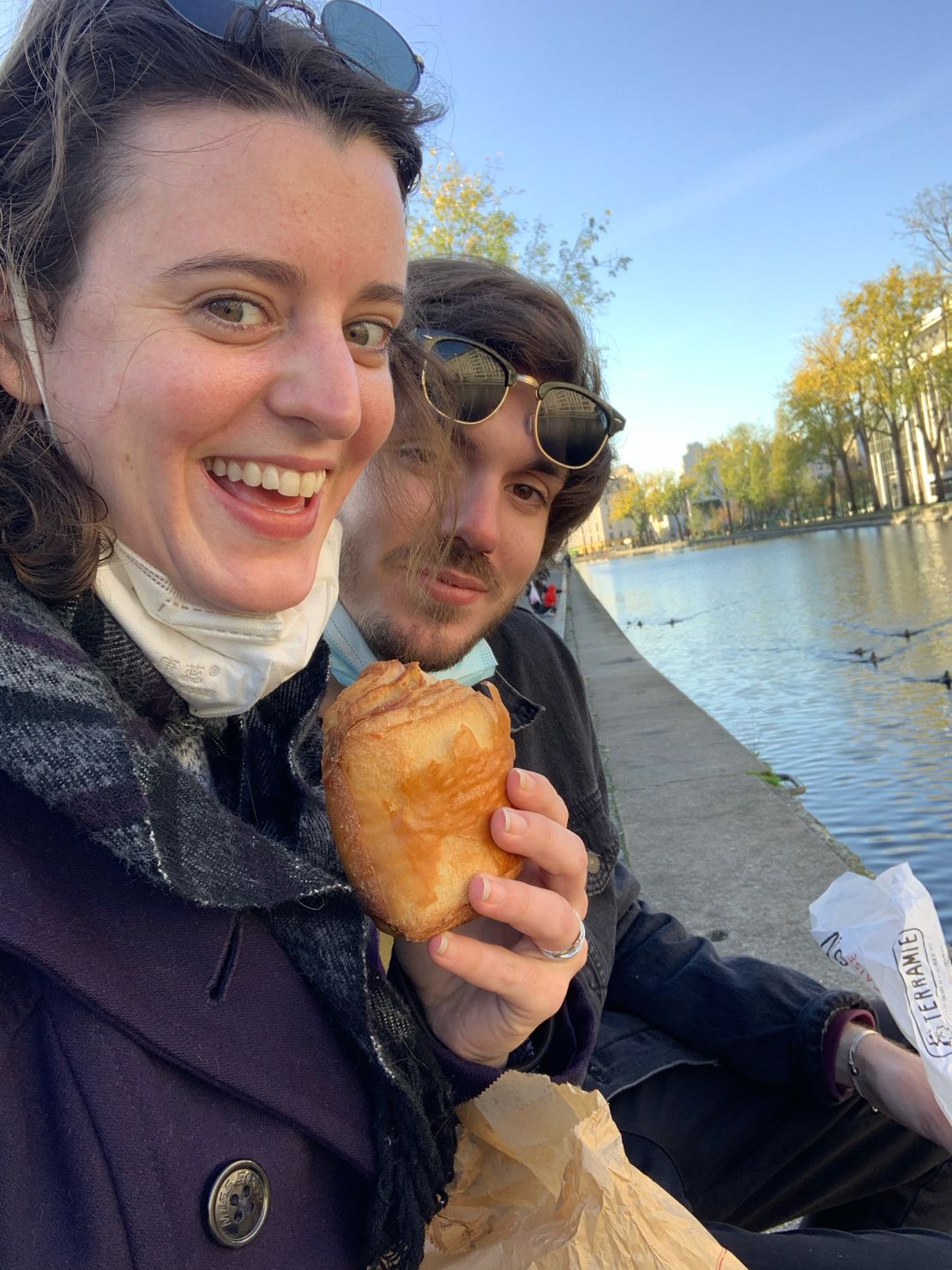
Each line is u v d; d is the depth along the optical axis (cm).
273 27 34
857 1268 52
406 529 60
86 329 32
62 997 30
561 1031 47
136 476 33
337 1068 35
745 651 470
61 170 32
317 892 35
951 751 222
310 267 33
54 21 34
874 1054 63
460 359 61
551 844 40
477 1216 41
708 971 70
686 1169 66
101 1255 28
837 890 62
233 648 36
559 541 77
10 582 33
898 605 574
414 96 39
